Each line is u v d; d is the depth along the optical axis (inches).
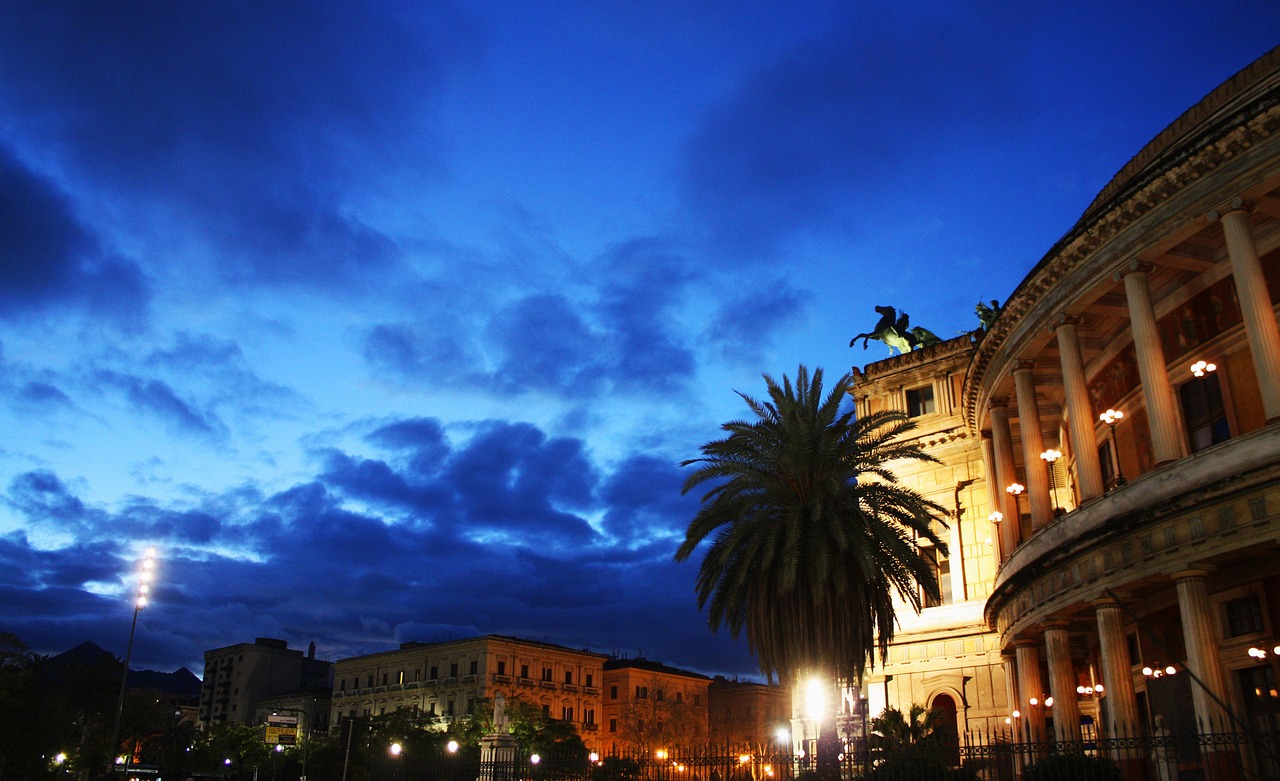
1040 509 1711.4
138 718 5191.9
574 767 1433.3
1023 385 1775.3
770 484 1573.6
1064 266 1567.4
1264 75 1428.4
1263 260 1381.6
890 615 1556.3
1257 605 1359.5
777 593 1523.1
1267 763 1258.0
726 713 6122.1
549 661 5551.2
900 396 2498.8
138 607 2207.2
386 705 5728.3
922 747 1205.1
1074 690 1567.4
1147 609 1567.4
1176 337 1540.4
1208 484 1234.6
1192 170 1325.0
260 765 5246.1
